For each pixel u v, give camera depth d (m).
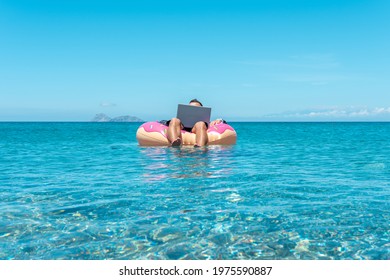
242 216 3.49
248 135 22.88
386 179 5.46
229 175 5.88
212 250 2.70
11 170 6.77
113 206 3.89
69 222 3.36
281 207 3.80
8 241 2.90
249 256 2.60
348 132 27.61
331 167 6.87
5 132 31.25
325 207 3.79
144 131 12.03
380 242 2.82
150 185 5.04
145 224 3.27
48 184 5.23
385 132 26.64
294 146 12.52
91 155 9.63
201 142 11.05
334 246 2.76
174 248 2.74
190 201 4.08
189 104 12.12
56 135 24.39
